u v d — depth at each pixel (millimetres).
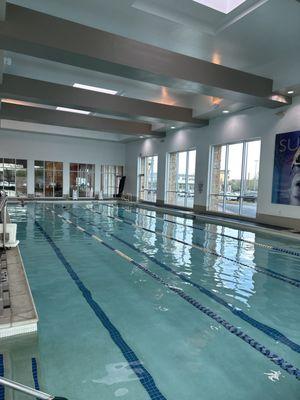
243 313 2518
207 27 4672
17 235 5605
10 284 2738
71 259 4051
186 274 3545
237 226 7230
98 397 1495
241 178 8227
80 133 12969
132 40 4703
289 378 1683
